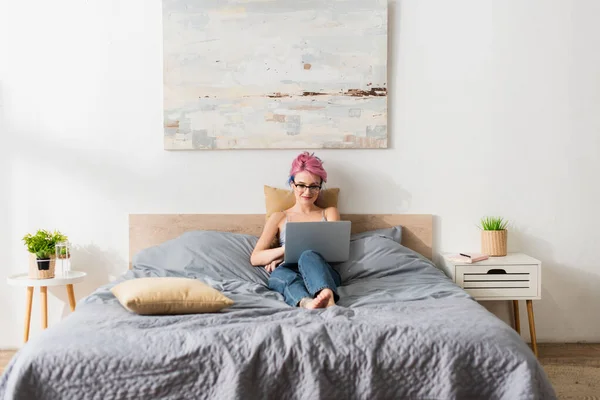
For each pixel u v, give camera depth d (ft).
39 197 11.98
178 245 11.10
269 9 11.82
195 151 12.05
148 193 12.06
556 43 11.95
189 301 8.10
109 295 9.07
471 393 6.73
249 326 7.20
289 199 11.69
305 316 7.82
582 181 12.09
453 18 11.93
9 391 6.42
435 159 12.03
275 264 10.65
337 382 6.72
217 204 12.07
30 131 11.94
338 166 12.03
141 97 11.99
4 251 11.95
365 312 8.11
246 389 6.50
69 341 6.82
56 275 11.33
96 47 11.93
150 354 6.67
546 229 12.11
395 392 6.73
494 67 11.98
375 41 11.82
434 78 11.97
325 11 11.80
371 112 11.89
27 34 11.87
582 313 12.20
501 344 6.87
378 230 11.83
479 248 12.10
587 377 9.98
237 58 11.86
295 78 11.87
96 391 6.53
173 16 11.82
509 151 12.04
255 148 11.95
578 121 12.02
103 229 12.05
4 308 11.97
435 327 7.14
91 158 12.01
